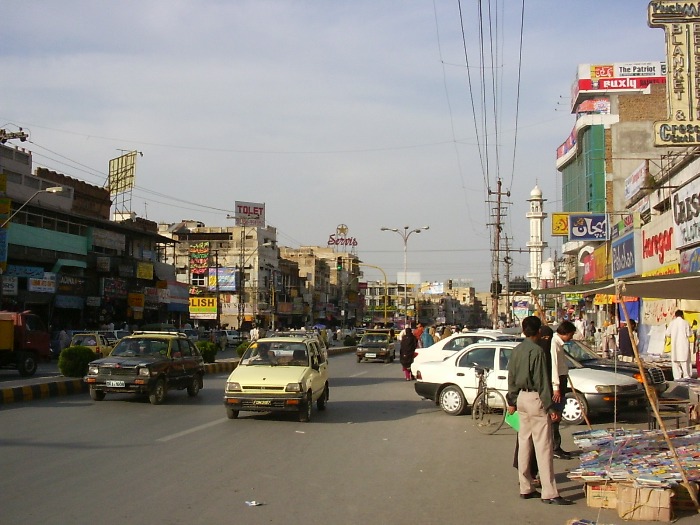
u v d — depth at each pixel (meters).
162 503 7.41
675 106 19.59
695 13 19.61
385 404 17.64
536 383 7.84
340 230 122.69
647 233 30.92
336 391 21.42
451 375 15.31
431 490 8.30
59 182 49.03
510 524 6.89
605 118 56.69
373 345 39.12
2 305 37.41
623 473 7.61
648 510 7.03
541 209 89.12
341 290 120.75
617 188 47.09
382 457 10.38
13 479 8.47
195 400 17.98
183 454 10.29
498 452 10.98
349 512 7.20
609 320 38.16
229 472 9.07
